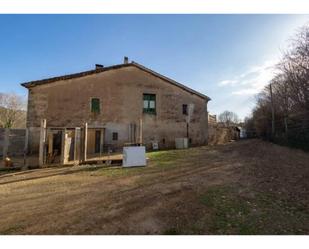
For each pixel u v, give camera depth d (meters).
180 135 17.44
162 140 16.73
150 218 3.97
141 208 4.43
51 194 5.51
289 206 4.55
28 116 13.80
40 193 5.62
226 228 3.60
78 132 10.52
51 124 14.09
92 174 7.71
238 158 10.45
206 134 18.62
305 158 10.66
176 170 7.89
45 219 4.02
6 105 31.59
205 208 4.38
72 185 6.33
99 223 3.81
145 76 16.83
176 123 17.41
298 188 5.76
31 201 5.02
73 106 14.66
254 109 27.77
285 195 5.21
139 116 16.27
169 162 9.56
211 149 14.44
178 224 3.74
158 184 6.15
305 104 14.20
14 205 4.79
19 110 32.53
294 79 15.45
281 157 10.89
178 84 17.67
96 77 15.43
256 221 3.84
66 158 9.96
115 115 15.58
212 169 7.96
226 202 4.69
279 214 4.14
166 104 17.25
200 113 18.52
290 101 16.83
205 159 10.18
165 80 17.38
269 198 4.99
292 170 7.89
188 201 4.76
